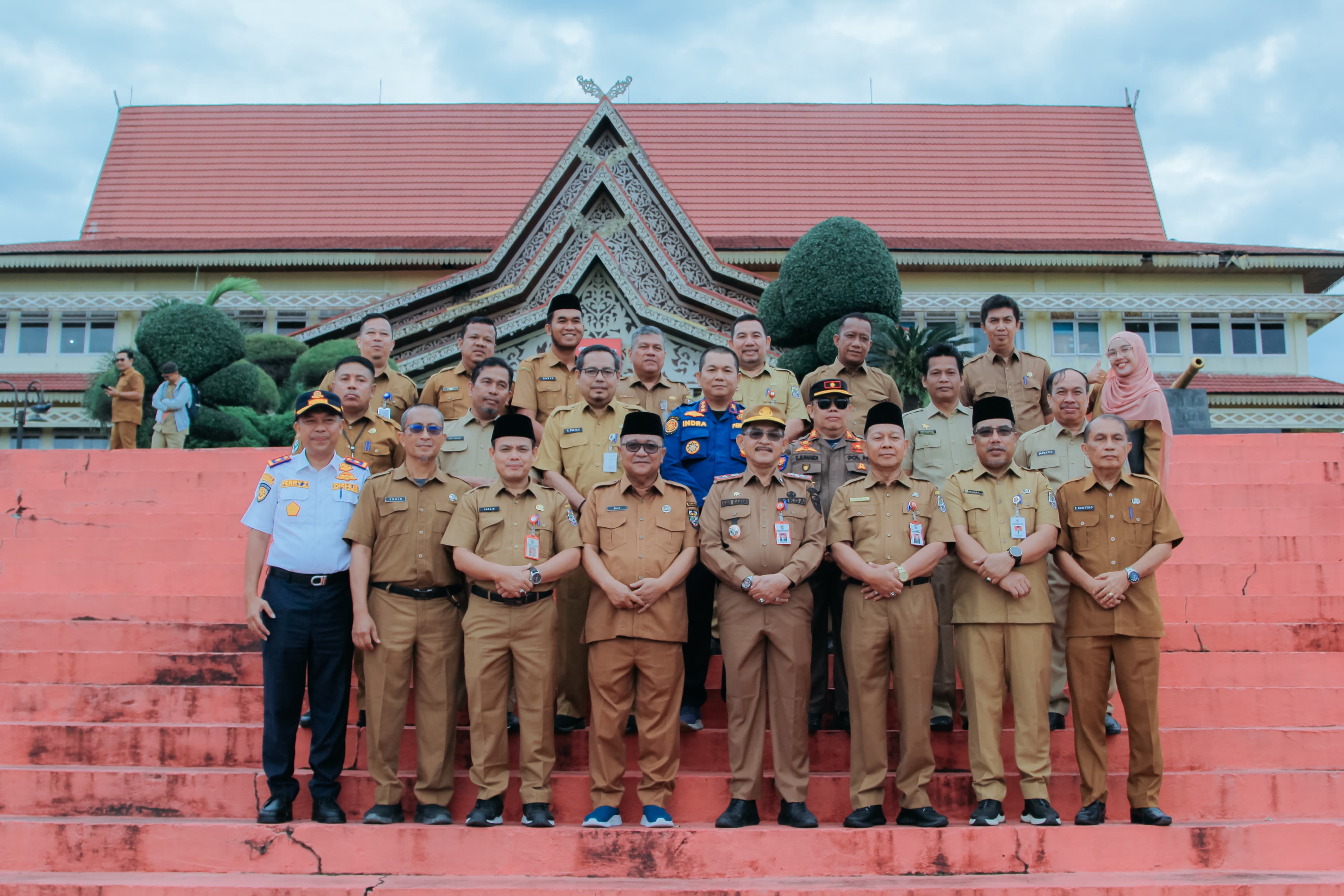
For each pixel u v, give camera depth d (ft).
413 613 16.65
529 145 88.17
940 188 84.48
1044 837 15.49
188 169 86.07
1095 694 16.57
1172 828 15.70
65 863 15.57
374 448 21.85
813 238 40.42
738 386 21.29
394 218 82.33
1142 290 77.51
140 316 76.33
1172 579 23.85
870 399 23.04
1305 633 21.53
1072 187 85.46
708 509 17.47
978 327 75.46
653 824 15.84
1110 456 17.11
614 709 16.25
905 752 16.26
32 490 29.50
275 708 16.28
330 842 15.38
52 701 19.25
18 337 75.97
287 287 76.69
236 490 29.78
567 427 20.10
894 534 17.10
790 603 16.76
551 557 17.04
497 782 16.15
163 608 22.98
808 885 14.65
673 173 84.38
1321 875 15.16
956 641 17.30
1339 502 27.91
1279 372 77.46
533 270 51.44
